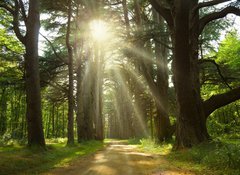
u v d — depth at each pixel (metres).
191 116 18.80
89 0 31.42
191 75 19.19
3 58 27.98
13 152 15.78
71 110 27.50
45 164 14.00
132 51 28.81
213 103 20.67
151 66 30.94
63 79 34.31
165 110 29.80
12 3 20.83
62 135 66.12
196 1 20.16
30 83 18.86
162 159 15.82
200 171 10.71
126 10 31.33
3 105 43.56
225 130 35.03
